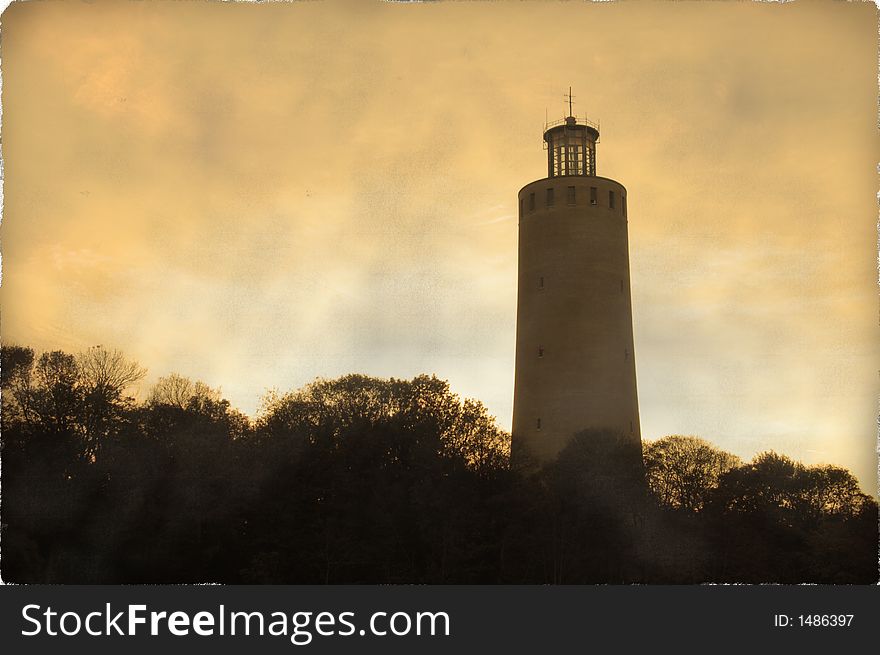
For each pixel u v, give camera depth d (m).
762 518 174.25
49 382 171.50
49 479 156.00
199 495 160.38
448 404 189.12
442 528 156.50
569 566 159.25
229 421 183.25
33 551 144.12
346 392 193.25
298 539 159.62
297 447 173.75
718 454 192.12
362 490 166.88
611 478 169.00
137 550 155.25
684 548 163.12
